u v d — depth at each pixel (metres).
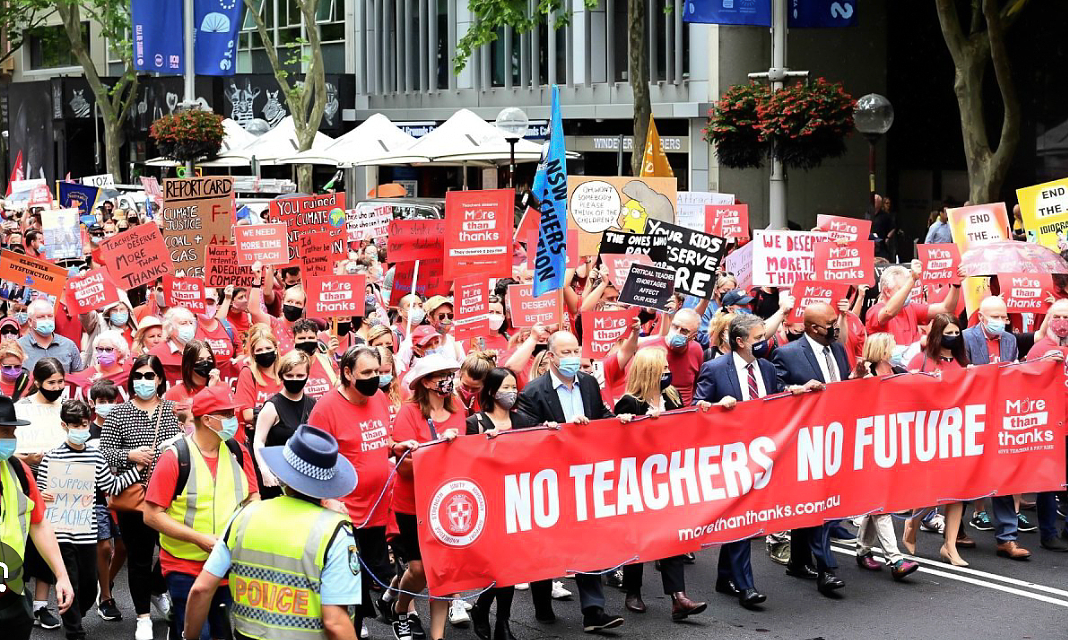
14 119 53.69
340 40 45.56
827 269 13.73
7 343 11.23
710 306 14.97
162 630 9.80
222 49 31.45
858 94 34.62
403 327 13.33
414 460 8.84
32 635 9.68
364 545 9.33
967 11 33.09
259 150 29.44
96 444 9.41
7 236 22.31
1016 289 14.01
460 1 40.69
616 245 12.16
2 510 7.09
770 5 24.47
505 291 14.34
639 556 9.73
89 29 56.28
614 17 36.12
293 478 6.06
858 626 9.86
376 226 21.56
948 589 10.85
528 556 9.27
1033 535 12.55
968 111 22.64
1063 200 15.32
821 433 10.53
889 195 35.41
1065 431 11.77
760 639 9.57
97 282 14.05
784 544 11.73
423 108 42.34
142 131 48.06
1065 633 9.65
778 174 23.23
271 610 6.07
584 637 9.68
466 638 9.76
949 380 11.12
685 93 34.44
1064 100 31.11
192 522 7.88
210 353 9.93
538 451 9.30
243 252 15.07
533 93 38.72
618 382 11.67
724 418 10.10
